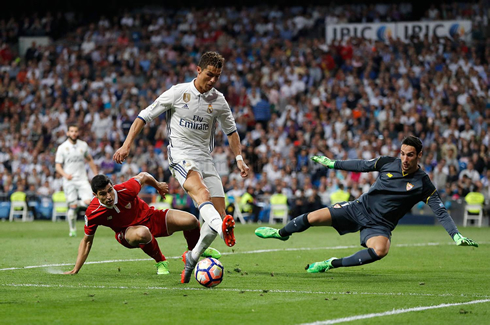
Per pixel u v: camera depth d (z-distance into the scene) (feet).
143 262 37.04
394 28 112.68
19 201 92.17
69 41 131.03
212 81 28.86
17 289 26.30
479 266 36.37
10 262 36.96
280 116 103.81
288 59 112.88
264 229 32.01
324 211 30.99
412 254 43.62
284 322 19.83
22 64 124.88
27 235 60.23
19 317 20.51
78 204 58.03
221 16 127.44
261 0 135.44
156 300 23.63
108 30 129.39
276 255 42.19
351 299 24.07
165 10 139.03
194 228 31.45
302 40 115.75
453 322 19.98
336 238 59.16
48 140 104.99
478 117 95.86
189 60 116.78
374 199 30.27
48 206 94.79
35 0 141.79
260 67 112.47
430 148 92.27
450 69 105.19
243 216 88.53
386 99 100.58
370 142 92.12
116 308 22.06
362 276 31.30
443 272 33.27
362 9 121.90
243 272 32.58
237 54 116.57
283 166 92.27
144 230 30.42
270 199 88.38
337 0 129.08
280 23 125.90
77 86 114.32
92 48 126.52
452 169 87.61
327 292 25.79
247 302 23.27
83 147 57.77
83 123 105.70
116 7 140.46
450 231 28.50
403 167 29.22
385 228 30.22
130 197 30.60
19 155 103.19
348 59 108.88
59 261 37.52
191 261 27.43
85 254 31.42
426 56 107.24
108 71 116.26
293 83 106.63
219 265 27.07
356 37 112.68
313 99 102.42
